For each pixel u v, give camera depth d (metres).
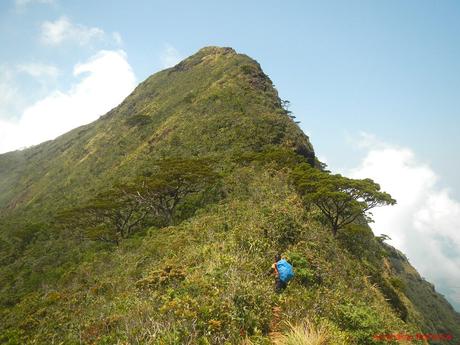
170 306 7.84
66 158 99.06
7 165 139.00
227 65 90.06
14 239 54.84
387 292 24.31
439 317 96.94
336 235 26.31
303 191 27.34
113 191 37.72
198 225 20.48
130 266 18.95
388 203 26.28
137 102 106.50
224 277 9.80
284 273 10.18
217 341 7.00
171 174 33.28
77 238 44.41
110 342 7.62
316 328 7.72
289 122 55.38
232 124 53.75
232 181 31.33
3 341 14.25
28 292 33.03
